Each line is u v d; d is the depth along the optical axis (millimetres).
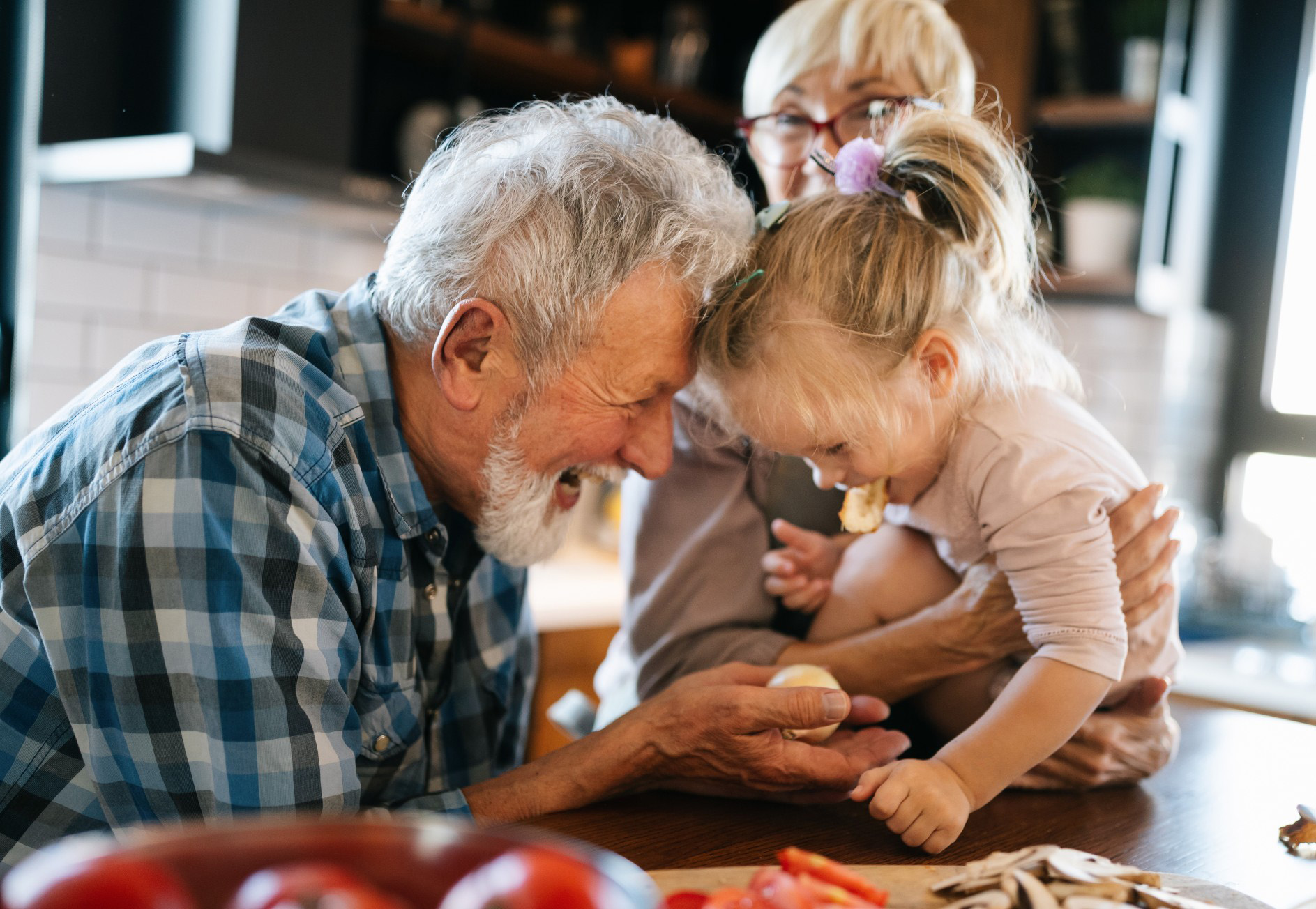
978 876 675
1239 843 852
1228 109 3049
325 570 865
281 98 1833
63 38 1906
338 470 897
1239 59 3033
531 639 1279
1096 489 935
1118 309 2639
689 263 917
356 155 2270
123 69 1881
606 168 914
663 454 1008
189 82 1815
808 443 995
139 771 812
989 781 860
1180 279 2842
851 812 917
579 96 2438
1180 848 837
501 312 903
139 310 2119
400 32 2135
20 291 1980
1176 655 1038
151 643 796
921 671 1038
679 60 2674
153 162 1743
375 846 418
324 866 410
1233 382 3074
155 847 396
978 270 1026
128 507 803
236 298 2262
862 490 1078
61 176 1904
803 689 885
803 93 1312
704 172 984
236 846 407
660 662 1178
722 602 1178
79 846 398
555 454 968
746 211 1038
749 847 815
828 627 1146
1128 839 857
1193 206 2887
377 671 962
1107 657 893
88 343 2059
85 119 1902
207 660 799
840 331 970
